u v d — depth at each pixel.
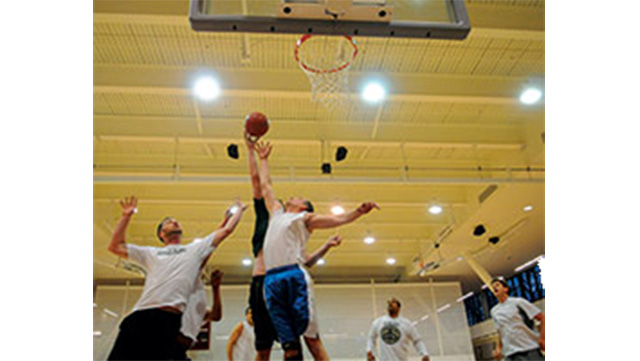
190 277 2.54
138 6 4.57
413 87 5.84
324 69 5.48
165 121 6.66
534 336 4.28
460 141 7.15
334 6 2.85
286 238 2.31
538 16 4.99
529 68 5.89
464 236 10.81
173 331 2.37
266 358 2.31
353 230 11.07
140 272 10.84
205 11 2.92
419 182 7.13
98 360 11.44
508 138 7.27
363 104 6.51
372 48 5.37
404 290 13.35
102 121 6.55
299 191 9.11
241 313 12.29
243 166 7.79
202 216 9.75
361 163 8.08
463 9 3.09
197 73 5.62
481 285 15.83
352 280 13.98
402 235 11.46
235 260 12.58
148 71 5.58
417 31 2.99
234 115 6.67
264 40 5.17
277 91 5.64
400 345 5.27
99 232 8.99
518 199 8.61
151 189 8.80
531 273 14.20
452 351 12.62
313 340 2.12
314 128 6.89
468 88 5.95
